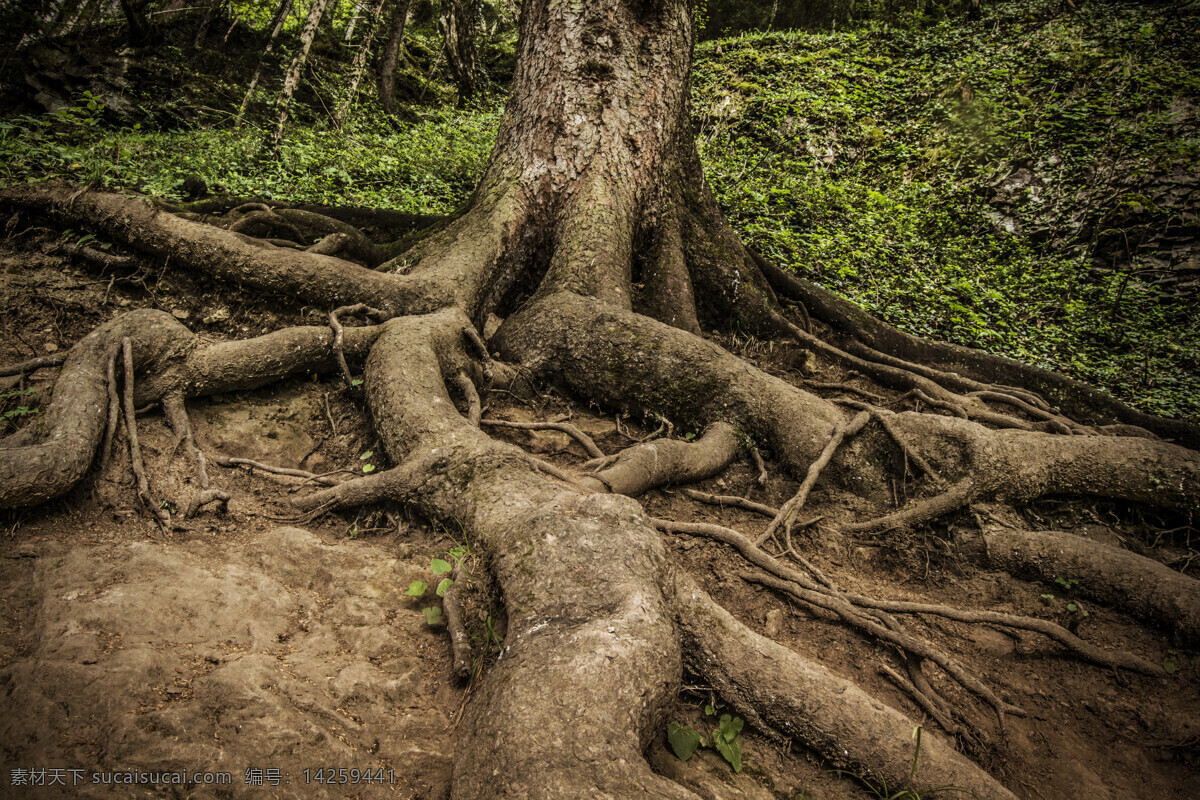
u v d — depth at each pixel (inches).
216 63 473.4
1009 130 437.7
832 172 438.9
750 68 553.9
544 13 219.6
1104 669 122.3
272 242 197.5
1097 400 220.8
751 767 93.9
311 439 152.4
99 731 72.3
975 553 148.3
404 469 127.8
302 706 83.4
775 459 171.6
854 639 122.7
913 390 205.0
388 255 219.3
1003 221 400.5
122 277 176.2
